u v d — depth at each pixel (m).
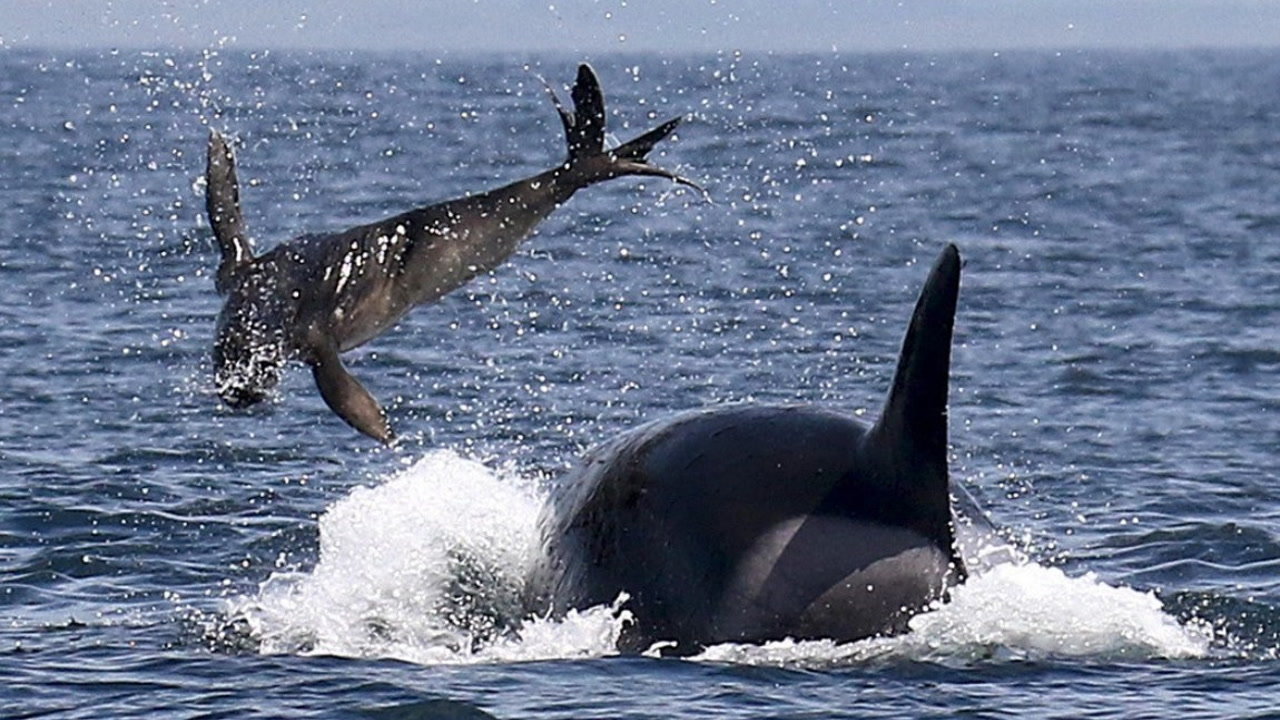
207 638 48.91
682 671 42.91
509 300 109.88
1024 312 110.12
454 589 50.34
